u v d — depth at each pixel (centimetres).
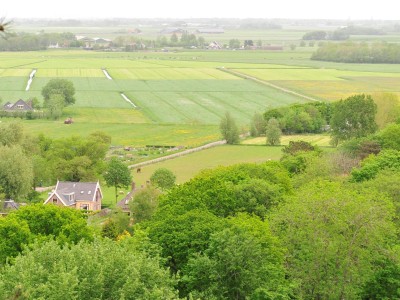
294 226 6606
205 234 6412
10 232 7688
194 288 5800
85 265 5072
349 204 6412
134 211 11119
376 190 8069
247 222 6638
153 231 6712
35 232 8262
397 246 6600
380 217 6550
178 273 5681
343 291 6072
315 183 9075
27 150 16738
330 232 6300
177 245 6384
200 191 8150
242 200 8431
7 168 13600
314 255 6197
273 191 8725
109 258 5266
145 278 5225
